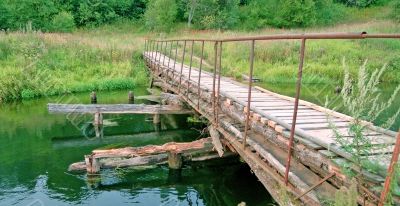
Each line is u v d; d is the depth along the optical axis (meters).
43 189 7.34
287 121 5.38
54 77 18.38
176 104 11.90
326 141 3.86
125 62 21.64
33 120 12.77
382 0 53.97
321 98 14.89
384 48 24.53
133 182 7.68
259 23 46.12
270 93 8.28
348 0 56.69
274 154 4.72
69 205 6.71
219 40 6.48
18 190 7.27
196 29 43.22
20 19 36.12
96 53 21.62
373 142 3.94
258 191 7.23
